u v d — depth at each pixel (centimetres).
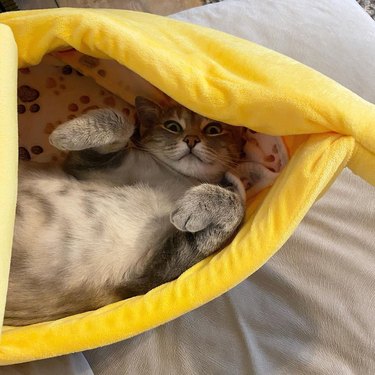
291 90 26
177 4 64
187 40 31
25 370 31
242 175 34
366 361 31
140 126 38
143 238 32
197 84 28
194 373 32
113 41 29
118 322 27
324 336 32
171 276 30
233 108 28
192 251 30
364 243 35
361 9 49
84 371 31
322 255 35
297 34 45
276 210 26
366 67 44
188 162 35
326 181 25
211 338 33
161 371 32
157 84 29
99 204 32
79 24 29
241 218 30
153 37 30
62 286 30
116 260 31
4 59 26
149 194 34
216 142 36
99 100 38
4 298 23
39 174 33
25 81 37
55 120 38
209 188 30
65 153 37
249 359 32
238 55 29
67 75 37
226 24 46
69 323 27
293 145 30
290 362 31
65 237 30
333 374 31
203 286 27
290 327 33
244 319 33
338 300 33
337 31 45
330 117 25
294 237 36
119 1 63
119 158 35
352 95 26
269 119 27
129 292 31
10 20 30
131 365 32
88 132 32
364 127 25
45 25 30
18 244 29
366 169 26
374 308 33
